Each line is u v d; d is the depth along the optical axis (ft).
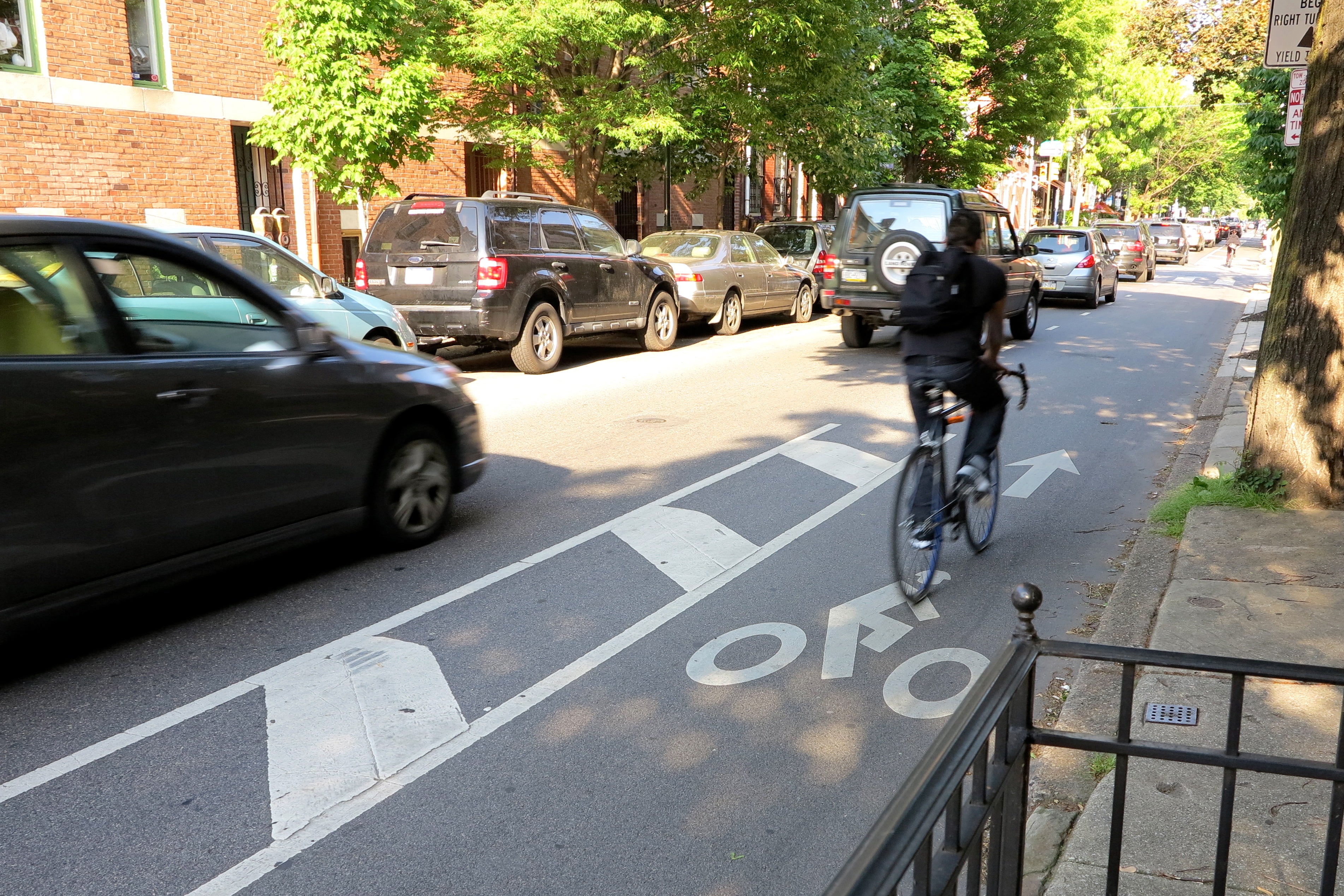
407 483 19.67
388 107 43.60
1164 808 11.07
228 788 11.66
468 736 12.97
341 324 34.32
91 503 14.23
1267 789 11.36
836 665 15.28
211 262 16.47
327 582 18.26
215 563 16.11
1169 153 226.38
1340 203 21.22
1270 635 15.60
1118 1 97.25
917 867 5.59
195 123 50.01
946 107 89.25
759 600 17.76
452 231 40.06
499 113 54.65
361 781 11.88
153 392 14.97
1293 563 18.63
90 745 12.54
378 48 44.42
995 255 49.26
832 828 11.16
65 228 14.55
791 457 27.89
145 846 10.57
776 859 10.60
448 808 11.38
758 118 61.67
